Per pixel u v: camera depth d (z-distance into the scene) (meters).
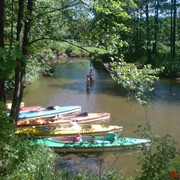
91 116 18.31
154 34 40.44
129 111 20.00
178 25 43.22
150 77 9.51
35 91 25.72
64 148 13.01
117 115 19.23
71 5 9.83
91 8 9.38
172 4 38.88
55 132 14.38
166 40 42.75
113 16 9.78
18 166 5.91
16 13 9.79
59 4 10.70
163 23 41.97
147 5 39.66
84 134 14.98
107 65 9.60
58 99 23.30
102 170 9.65
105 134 14.72
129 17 9.75
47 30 10.35
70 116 18.75
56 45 12.86
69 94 24.88
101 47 9.82
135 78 9.27
